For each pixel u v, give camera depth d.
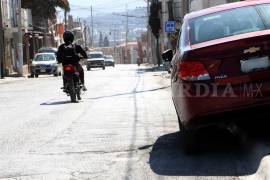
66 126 11.35
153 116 12.44
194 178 6.66
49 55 44.31
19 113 14.27
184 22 8.69
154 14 67.75
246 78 7.14
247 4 8.52
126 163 7.69
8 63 49.22
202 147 8.24
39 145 9.30
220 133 9.12
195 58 7.28
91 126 11.21
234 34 7.82
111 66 77.50
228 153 7.80
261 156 7.04
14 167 7.72
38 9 65.88
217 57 7.21
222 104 7.16
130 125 11.16
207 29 8.10
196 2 40.72
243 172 6.79
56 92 21.75
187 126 7.45
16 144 9.48
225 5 8.79
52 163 7.88
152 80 28.72
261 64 7.18
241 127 8.94
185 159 7.68
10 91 23.84
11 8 51.78
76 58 16.81
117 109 14.17
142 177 6.87
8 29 49.34
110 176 7.01
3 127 11.66
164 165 7.42
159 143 8.98
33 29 62.28
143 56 117.50
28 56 56.66
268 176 6.18
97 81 29.38
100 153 8.45
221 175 6.72
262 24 7.91
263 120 8.99
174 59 8.69
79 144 9.24
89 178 6.95
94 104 15.77
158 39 68.12
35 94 21.16
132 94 19.11
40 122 12.17
